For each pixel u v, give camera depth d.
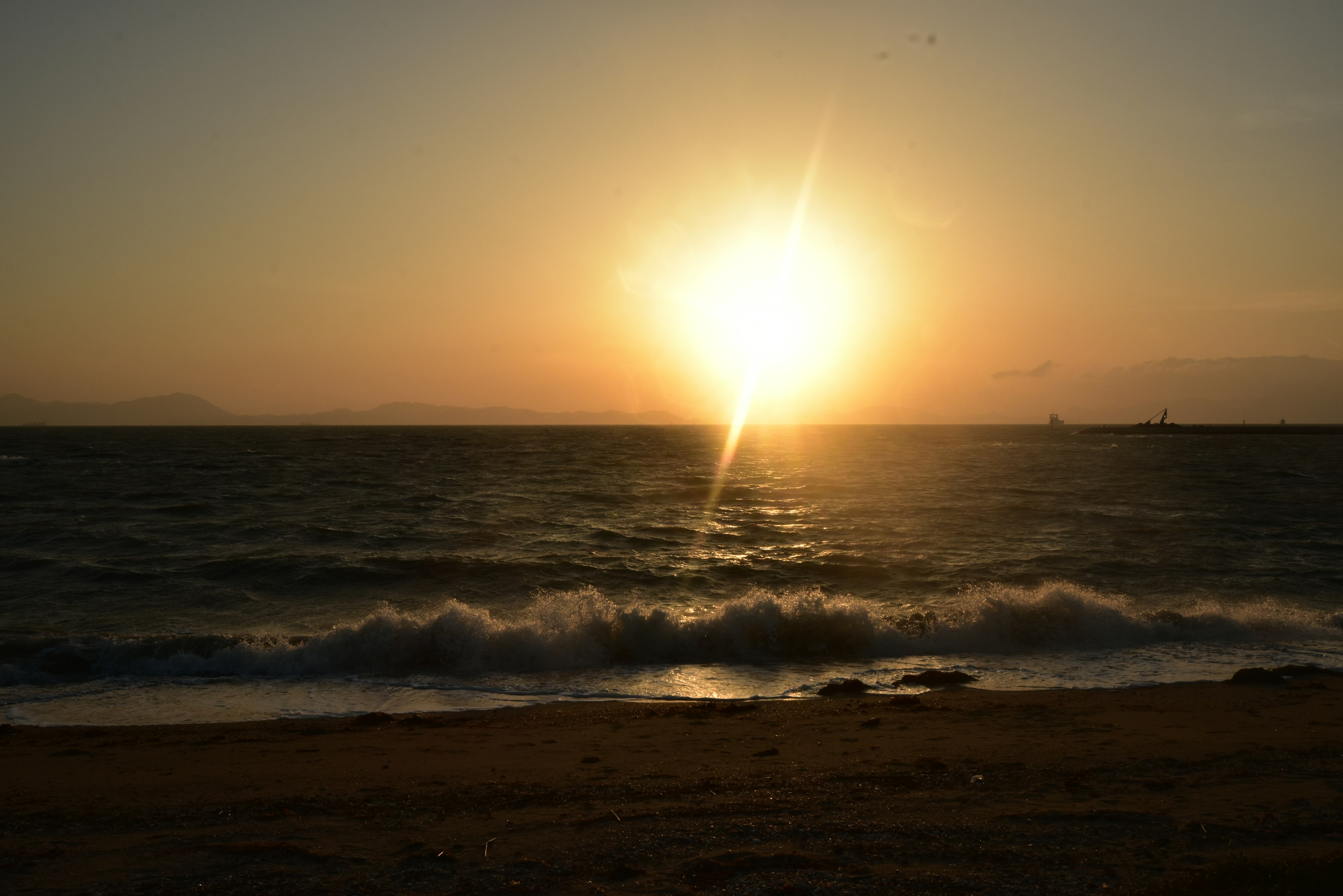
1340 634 16.52
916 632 16.14
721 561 24.17
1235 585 20.97
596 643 15.16
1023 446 136.38
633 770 8.48
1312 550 26.36
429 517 33.94
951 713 11.05
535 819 6.78
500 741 9.92
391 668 14.38
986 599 17.34
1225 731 9.88
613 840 6.17
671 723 10.78
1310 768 8.18
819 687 13.23
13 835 6.52
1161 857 5.71
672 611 18.06
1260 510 37.34
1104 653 15.45
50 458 78.62
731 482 54.28
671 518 34.75
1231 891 4.76
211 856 5.91
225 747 9.70
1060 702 11.72
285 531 29.36
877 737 9.80
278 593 19.77
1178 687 12.82
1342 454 109.75
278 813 7.06
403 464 71.62
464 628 14.85
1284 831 6.21
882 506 39.06
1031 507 38.22
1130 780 7.80
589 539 28.64
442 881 5.41
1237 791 7.36
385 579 21.16
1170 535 29.42
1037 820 6.53
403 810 7.09
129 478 53.28
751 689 13.12
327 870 5.64
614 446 125.12
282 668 14.10
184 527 30.03
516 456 87.12
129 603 18.75
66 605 18.44
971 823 6.50
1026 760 8.60
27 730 10.73
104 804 7.43
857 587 20.91
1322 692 12.17
